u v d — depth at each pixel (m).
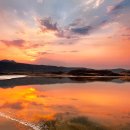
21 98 24.00
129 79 60.81
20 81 53.53
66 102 21.36
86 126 11.84
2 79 62.91
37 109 17.59
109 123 12.60
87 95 26.30
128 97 24.44
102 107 18.55
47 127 11.56
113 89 32.78
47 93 28.38
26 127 11.59
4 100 22.59
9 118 13.88
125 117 14.38
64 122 12.63
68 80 58.25
